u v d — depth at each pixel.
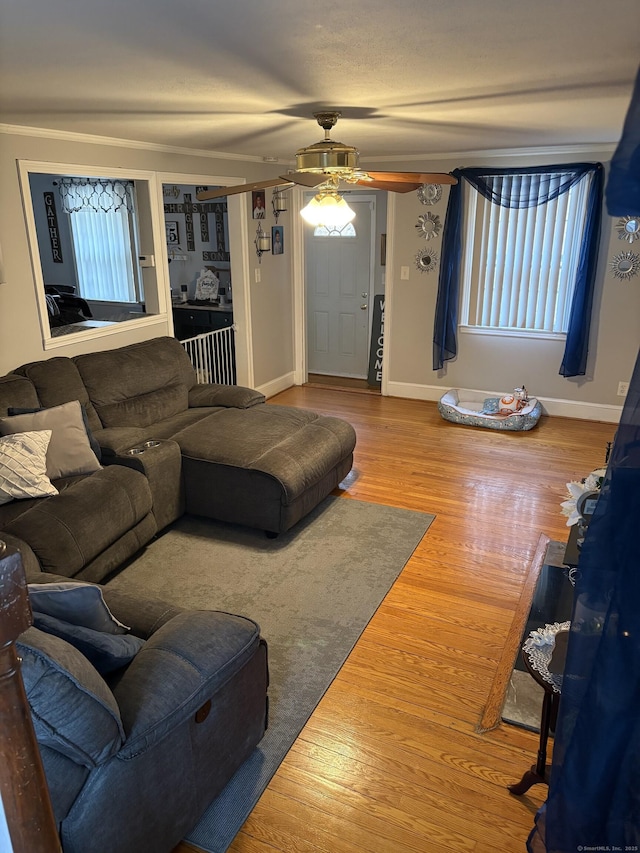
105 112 3.21
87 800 1.56
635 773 1.14
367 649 2.84
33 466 3.13
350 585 3.32
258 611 3.09
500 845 1.97
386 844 1.97
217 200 6.89
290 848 1.95
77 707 1.46
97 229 6.71
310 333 7.68
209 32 1.84
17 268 3.80
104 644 1.81
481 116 3.39
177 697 1.76
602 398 5.78
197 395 4.75
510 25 1.79
